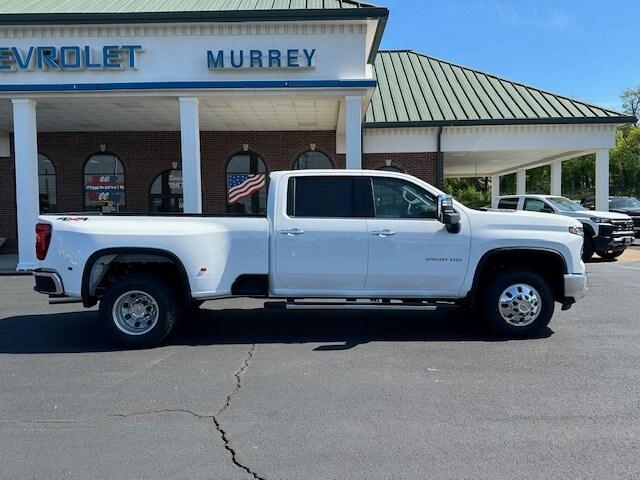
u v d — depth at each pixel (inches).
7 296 407.5
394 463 139.7
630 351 240.7
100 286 268.7
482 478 131.9
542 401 181.8
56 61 516.7
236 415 171.8
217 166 783.1
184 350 248.7
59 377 210.8
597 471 134.9
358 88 518.9
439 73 880.3
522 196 691.4
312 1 565.9
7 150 776.9
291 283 261.9
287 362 228.1
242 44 518.3
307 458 142.7
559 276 267.1
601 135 722.2
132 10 544.7
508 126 726.5
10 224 779.4
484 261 259.6
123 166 782.5
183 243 252.5
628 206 924.6
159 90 522.6
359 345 254.4
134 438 155.5
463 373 211.6
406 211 265.1
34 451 147.6
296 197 264.5
